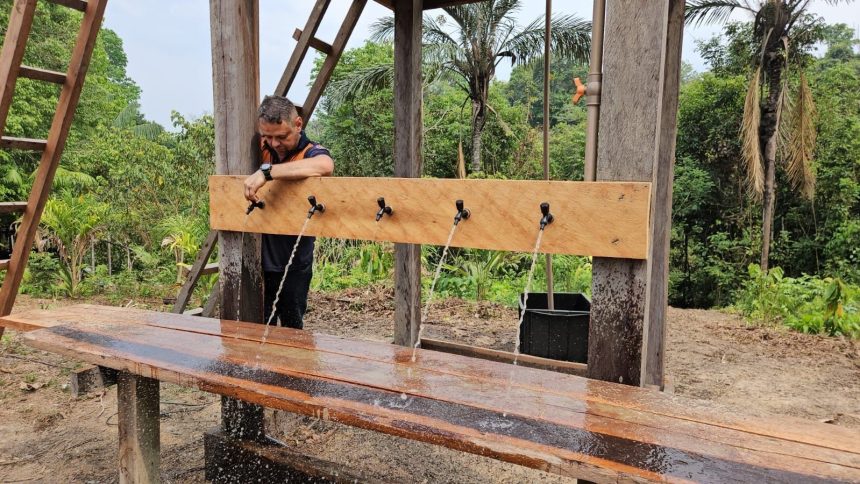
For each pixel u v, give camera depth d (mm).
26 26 3510
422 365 2043
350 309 6555
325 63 3986
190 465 2818
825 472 1263
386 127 17797
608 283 1893
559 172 21672
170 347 2234
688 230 16062
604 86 1830
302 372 1949
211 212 2793
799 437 1458
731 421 1559
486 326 5941
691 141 16297
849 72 15711
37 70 3637
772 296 7332
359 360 2104
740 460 1319
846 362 4926
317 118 21844
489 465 2889
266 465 2473
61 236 7805
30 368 4242
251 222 2680
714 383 4281
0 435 3139
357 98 17625
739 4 12461
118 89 30797
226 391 1829
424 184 2221
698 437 1448
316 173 2527
